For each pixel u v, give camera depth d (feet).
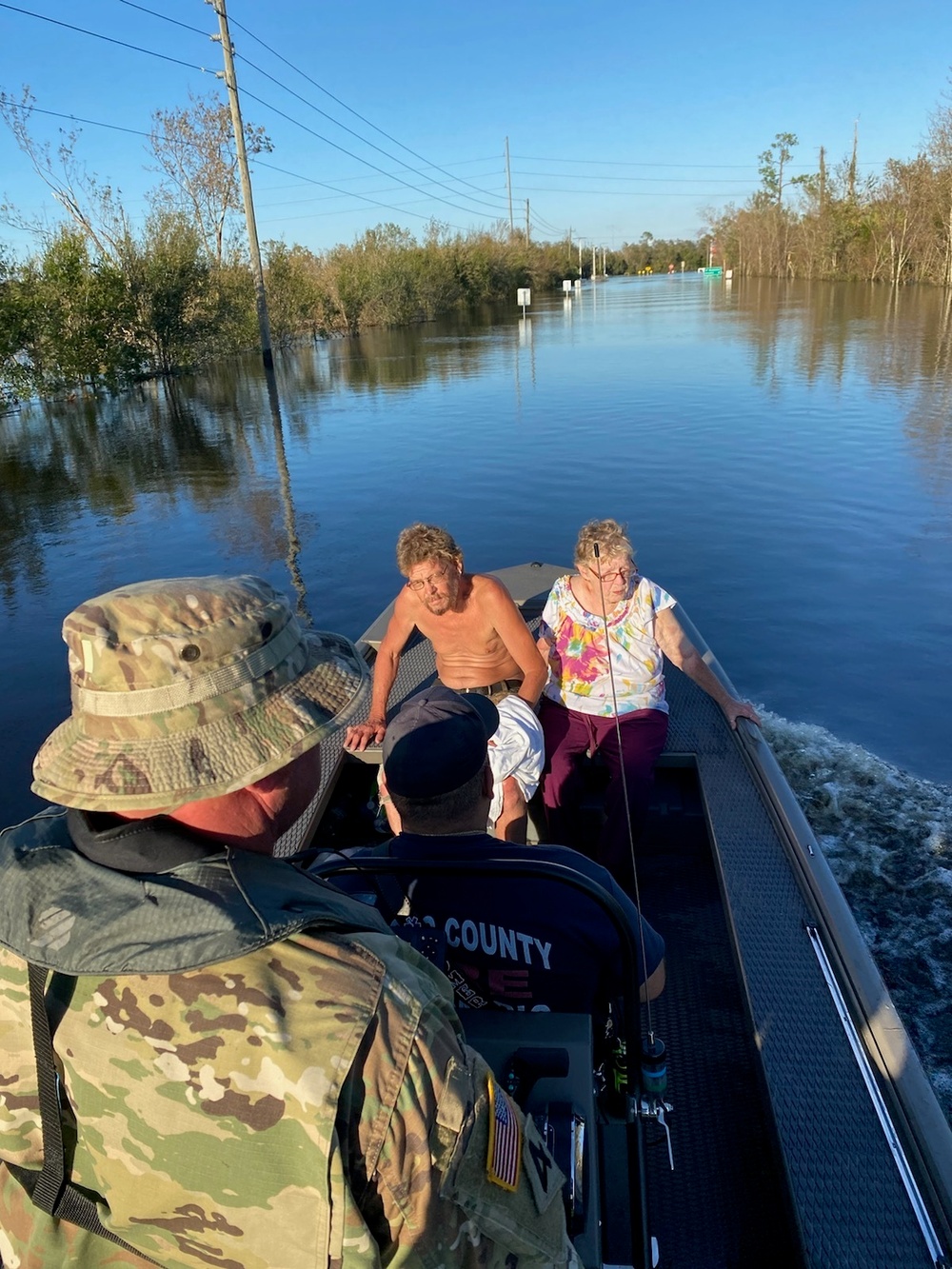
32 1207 3.14
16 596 27.09
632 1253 5.56
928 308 105.50
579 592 10.93
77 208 81.20
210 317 88.94
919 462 35.83
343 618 24.18
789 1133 6.00
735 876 8.72
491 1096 3.16
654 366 70.90
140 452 49.96
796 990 7.22
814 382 56.90
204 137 99.76
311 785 3.57
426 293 156.46
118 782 3.01
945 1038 10.09
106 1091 2.84
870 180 172.96
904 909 12.10
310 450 47.14
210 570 28.60
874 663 19.90
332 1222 2.67
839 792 14.83
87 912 2.87
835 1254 5.24
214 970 2.75
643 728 10.56
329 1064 2.65
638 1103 5.54
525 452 42.55
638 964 5.67
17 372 68.69
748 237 246.68
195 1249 2.93
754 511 31.07
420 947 4.97
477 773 5.48
